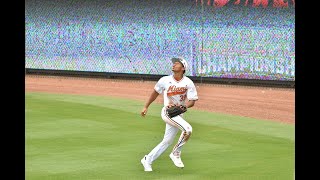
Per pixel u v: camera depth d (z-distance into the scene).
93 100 55.00
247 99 55.97
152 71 72.25
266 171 27.67
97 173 27.31
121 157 30.66
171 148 33.19
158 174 27.11
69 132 37.69
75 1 78.19
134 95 59.75
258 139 35.81
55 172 27.47
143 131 38.34
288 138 36.16
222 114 46.84
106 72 75.81
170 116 27.03
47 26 80.81
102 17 76.00
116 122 41.88
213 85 66.94
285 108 50.25
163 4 70.81
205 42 67.94
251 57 65.00
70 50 79.12
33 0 81.56
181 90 27.23
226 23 66.38
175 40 70.19
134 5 73.19
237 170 27.89
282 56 63.00
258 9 64.19
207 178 26.44
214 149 32.81
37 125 40.12
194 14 68.50
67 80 75.06
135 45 73.44
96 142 34.53
